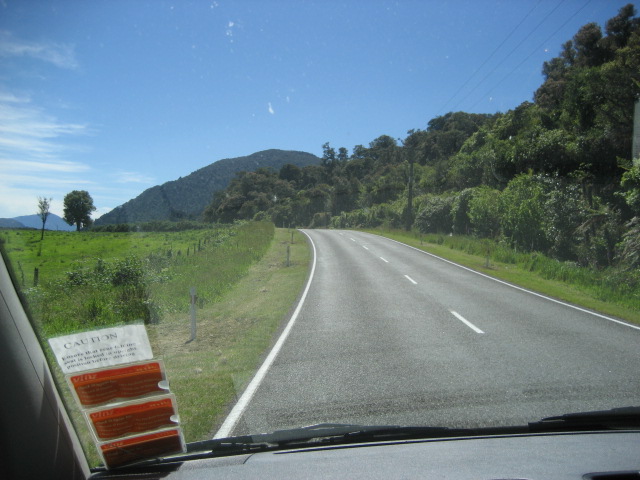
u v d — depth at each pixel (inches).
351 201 2965.1
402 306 490.9
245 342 355.9
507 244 1089.4
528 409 196.9
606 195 940.6
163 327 421.7
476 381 240.4
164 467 124.7
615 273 673.6
